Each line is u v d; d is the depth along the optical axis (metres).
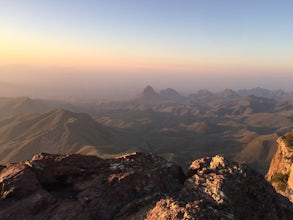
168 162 25.34
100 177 22.33
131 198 21.25
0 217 18.03
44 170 23.03
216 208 19.27
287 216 23.23
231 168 23.23
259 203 21.97
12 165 23.16
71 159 24.14
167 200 19.17
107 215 19.78
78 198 20.33
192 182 21.83
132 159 24.70
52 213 18.75
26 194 20.17
